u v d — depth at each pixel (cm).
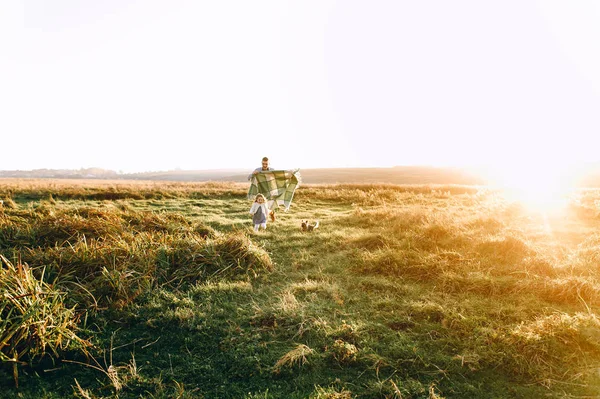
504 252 750
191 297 597
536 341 431
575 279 582
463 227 920
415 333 480
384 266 714
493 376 399
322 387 389
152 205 1725
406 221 1044
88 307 538
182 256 721
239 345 457
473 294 595
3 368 411
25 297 461
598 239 810
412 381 390
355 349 438
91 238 803
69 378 410
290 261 807
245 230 1083
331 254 838
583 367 401
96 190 2072
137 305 554
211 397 378
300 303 560
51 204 1628
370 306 561
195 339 477
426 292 606
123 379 401
